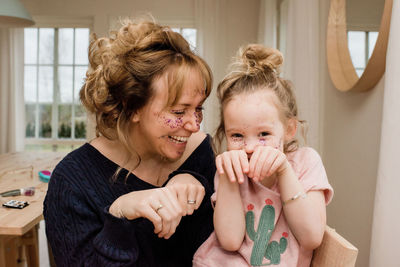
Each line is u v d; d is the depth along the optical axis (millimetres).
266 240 801
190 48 908
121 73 831
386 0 1241
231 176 733
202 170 1065
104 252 730
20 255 2432
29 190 1654
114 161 938
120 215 721
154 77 808
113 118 900
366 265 1580
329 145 2137
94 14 4105
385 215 997
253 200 831
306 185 805
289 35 2447
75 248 796
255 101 809
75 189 854
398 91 970
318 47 2115
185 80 801
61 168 882
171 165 1013
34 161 2566
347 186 1839
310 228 750
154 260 900
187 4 4105
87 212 829
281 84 866
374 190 1510
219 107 940
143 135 913
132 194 727
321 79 2223
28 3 4113
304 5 2146
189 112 842
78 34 4246
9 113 4160
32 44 4273
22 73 4203
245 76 856
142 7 4109
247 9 4086
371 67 1408
